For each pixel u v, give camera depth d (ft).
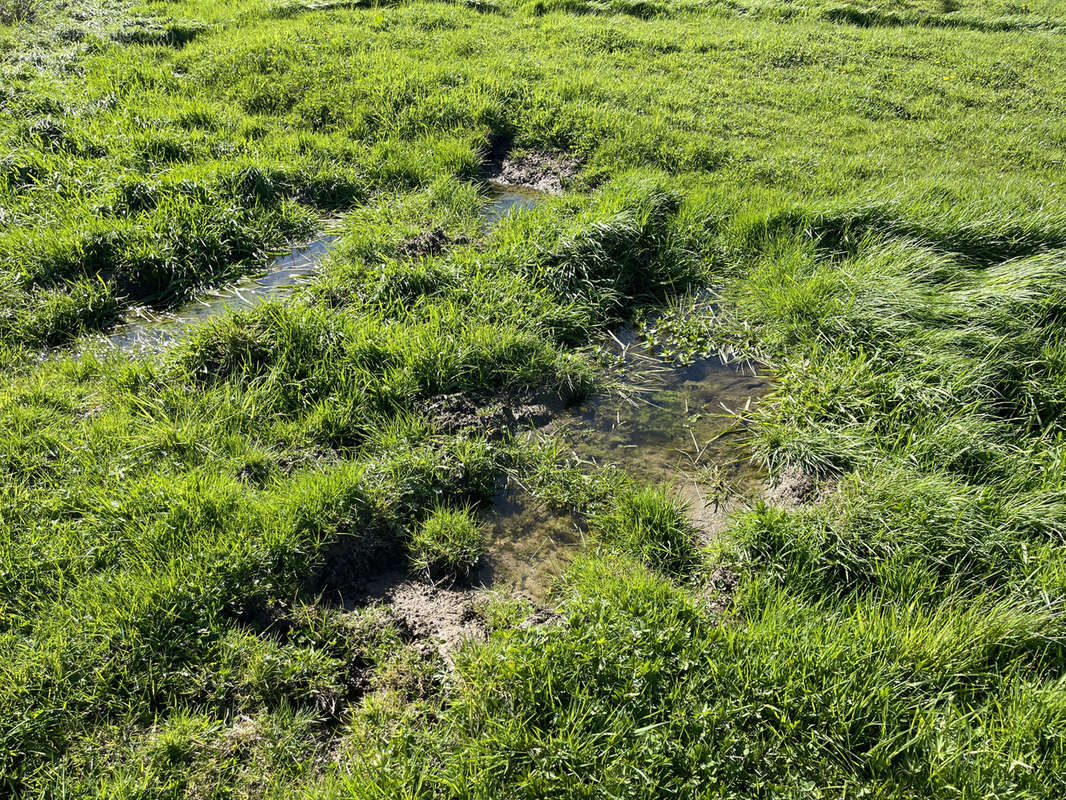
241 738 10.79
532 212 23.85
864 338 18.85
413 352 17.69
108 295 19.58
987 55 42.27
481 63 34.94
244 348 17.34
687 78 36.19
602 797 9.86
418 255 21.50
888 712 10.87
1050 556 13.26
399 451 15.49
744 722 10.72
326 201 25.59
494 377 17.99
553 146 28.99
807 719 10.79
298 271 22.16
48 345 18.28
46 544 12.73
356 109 29.91
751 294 21.35
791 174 27.20
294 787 10.37
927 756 10.32
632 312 21.43
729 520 15.12
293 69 32.63
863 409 16.83
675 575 13.93
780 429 16.89
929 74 38.83
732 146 28.99
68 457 14.53
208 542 12.90
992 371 17.28
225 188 23.77
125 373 16.62
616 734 10.41
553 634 11.69
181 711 11.10
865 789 10.00
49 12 40.60
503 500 15.40
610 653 11.27
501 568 14.07
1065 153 30.68
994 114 34.78
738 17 47.70
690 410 18.07
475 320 19.10
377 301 19.57
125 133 26.40
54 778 10.10
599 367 19.24
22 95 28.35
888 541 13.60
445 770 10.33
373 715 11.26
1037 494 14.38
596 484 15.61
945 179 25.86
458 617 13.00
